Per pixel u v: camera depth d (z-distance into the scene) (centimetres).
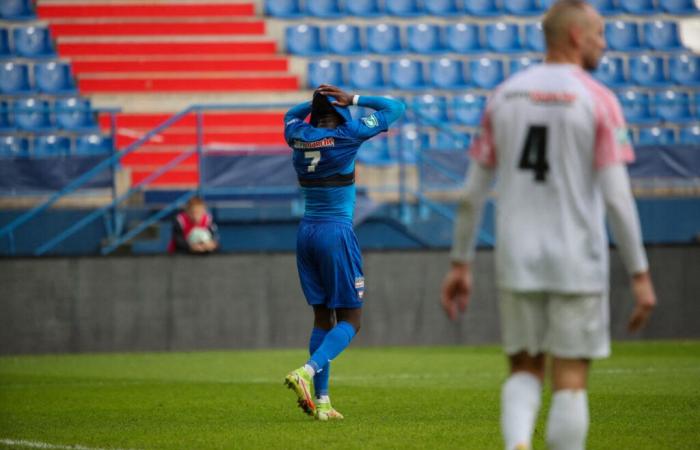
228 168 5400
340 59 7700
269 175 5422
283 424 2552
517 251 1529
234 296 4984
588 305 1517
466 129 6775
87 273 4903
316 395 2653
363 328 5031
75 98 7062
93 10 7906
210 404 3036
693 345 4953
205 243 4972
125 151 5428
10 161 5319
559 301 1520
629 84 7819
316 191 2583
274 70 7556
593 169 1520
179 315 4950
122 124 6881
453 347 5028
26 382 3722
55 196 5359
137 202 5762
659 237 5916
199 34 7775
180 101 7131
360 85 7588
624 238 1486
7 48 7600
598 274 1517
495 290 5125
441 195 5803
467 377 3759
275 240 5650
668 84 7856
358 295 2605
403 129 5700
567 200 1514
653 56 7938
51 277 4881
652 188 5878
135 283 4928
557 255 1510
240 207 5597
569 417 1528
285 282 5019
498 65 7775
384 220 5716
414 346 5069
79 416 2802
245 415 2767
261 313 5000
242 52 7681
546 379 3538
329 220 2583
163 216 5641
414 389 3372
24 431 2503
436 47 8044
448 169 5619
